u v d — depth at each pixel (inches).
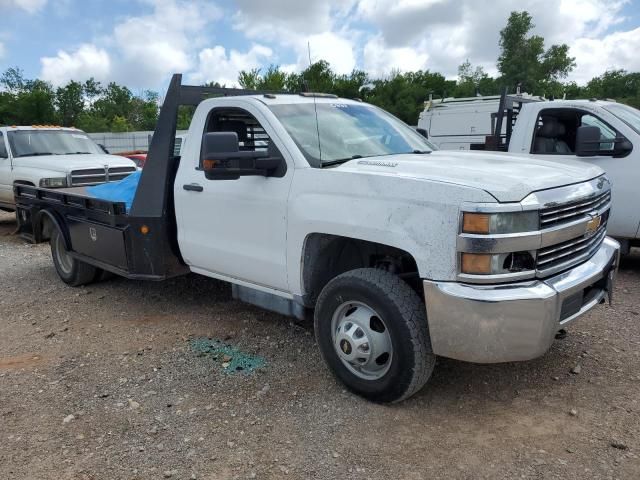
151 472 116.7
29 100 2278.5
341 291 140.0
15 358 178.2
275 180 156.7
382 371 137.4
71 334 197.8
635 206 244.1
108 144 1390.3
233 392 149.6
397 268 148.1
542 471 112.5
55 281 269.9
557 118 277.1
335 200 140.4
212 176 149.3
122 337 193.0
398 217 127.2
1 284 267.4
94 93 3048.7
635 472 110.9
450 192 120.0
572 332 182.7
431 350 130.0
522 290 118.6
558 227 125.6
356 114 185.2
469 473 113.0
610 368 156.3
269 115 162.6
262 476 114.2
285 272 157.5
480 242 115.8
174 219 200.5
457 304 118.5
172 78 192.9
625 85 2324.1
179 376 160.4
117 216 205.3
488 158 157.0
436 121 547.2
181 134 198.5
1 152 417.1
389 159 153.5
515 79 2025.1
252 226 164.7
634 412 132.9
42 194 259.9
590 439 122.6
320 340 148.8
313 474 114.3
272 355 172.4
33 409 144.3
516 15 2030.0
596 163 253.4
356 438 126.1
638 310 204.1
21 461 121.7
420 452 120.3
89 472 117.3
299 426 131.8
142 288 249.3
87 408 143.8
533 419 131.9
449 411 136.6
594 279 135.8
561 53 2028.8
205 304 224.4
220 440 127.3
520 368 157.5
